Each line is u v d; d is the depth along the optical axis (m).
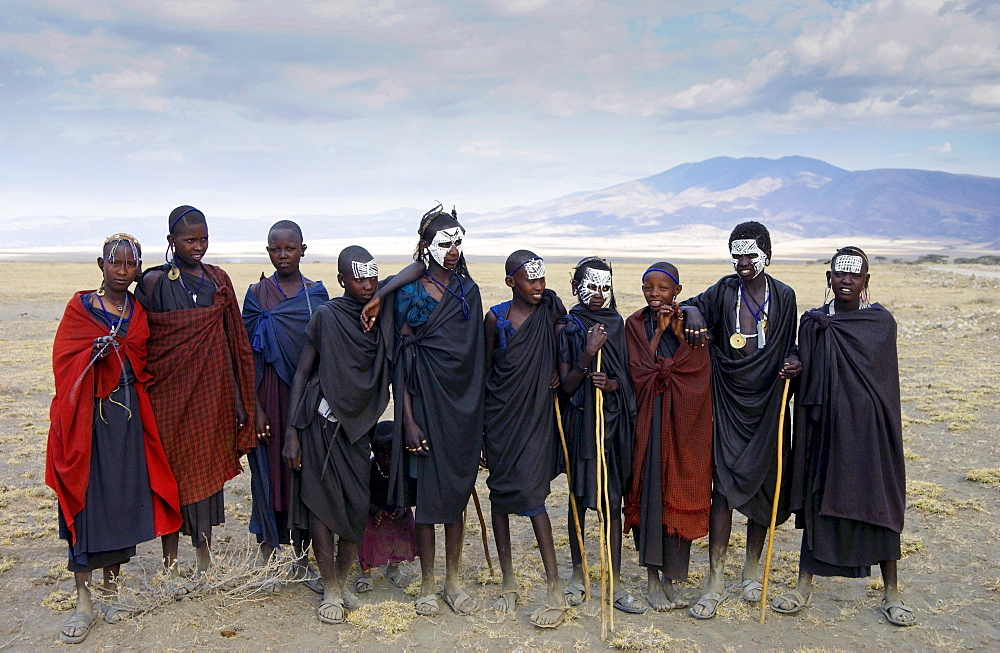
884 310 5.79
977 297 30.70
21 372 15.71
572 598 6.06
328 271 54.25
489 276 46.41
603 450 5.85
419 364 5.91
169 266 5.92
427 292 5.96
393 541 6.49
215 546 7.22
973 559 6.72
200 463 5.90
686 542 5.90
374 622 5.64
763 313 6.02
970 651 5.23
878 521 5.55
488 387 5.96
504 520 5.97
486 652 5.29
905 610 5.66
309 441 5.78
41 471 9.44
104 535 5.48
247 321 6.37
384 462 6.46
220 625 5.59
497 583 6.49
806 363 5.83
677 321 5.91
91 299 5.57
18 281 42.66
